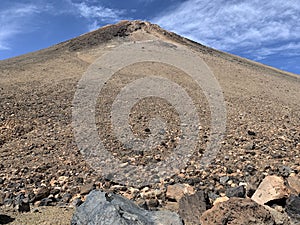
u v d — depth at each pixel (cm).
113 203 520
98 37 6381
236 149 1091
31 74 3086
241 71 4778
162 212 545
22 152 1069
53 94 2023
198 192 626
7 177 870
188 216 599
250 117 1722
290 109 2273
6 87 2233
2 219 577
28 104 1722
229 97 2520
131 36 6303
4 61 5069
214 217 546
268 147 1105
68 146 1123
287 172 845
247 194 712
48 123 1405
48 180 848
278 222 565
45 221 571
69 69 3500
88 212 523
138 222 486
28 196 739
